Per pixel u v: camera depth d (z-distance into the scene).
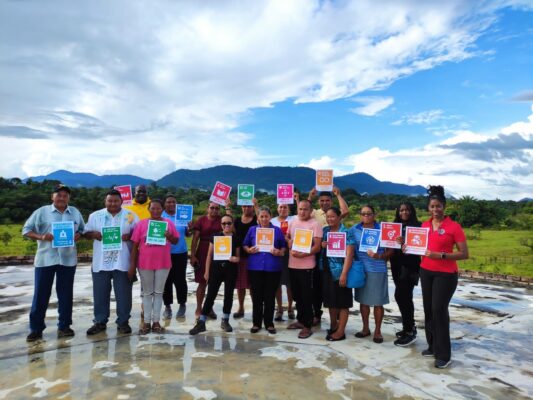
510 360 4.29
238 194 5.49
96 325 4.79
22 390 3.29
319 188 5.81
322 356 4.20
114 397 3.18
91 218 4.79
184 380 3.52
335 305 4.66
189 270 10.66
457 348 4.66
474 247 22.34
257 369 3.80
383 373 3.80
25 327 5.07
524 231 34.69
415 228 4.19
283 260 5.61
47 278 4.54
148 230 4.71
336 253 4.62
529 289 9.08
